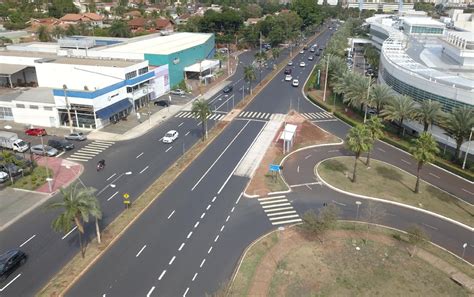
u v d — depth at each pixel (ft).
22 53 370.53
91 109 266.98
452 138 228.22
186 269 137.90
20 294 125.29
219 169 215.72
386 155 240.32
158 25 651.25
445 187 201.46
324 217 156.04
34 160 222.07
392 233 161.07
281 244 152.46
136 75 314.55
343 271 137.90
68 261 140.87
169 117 302.04
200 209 176.04
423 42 431.43
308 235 158.51
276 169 200.95
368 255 146.82
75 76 307.37
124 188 193.16
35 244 150.20
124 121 290.15
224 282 131.44
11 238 153.58
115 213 171.42
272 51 545.85
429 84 253.03
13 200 181.06
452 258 146.61
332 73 373.81
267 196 188.44
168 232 158.92
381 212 171.42
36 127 273.75
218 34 613.93
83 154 232.94
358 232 161.17
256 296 125.18
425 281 134.10
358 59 533.96
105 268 137.59
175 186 196.03
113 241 152.35
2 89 331.36
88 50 355.15
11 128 272.31
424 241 147.74
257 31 609.42
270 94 370.32
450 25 508.12
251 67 371.76
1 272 130.31
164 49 399.03
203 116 248.93
